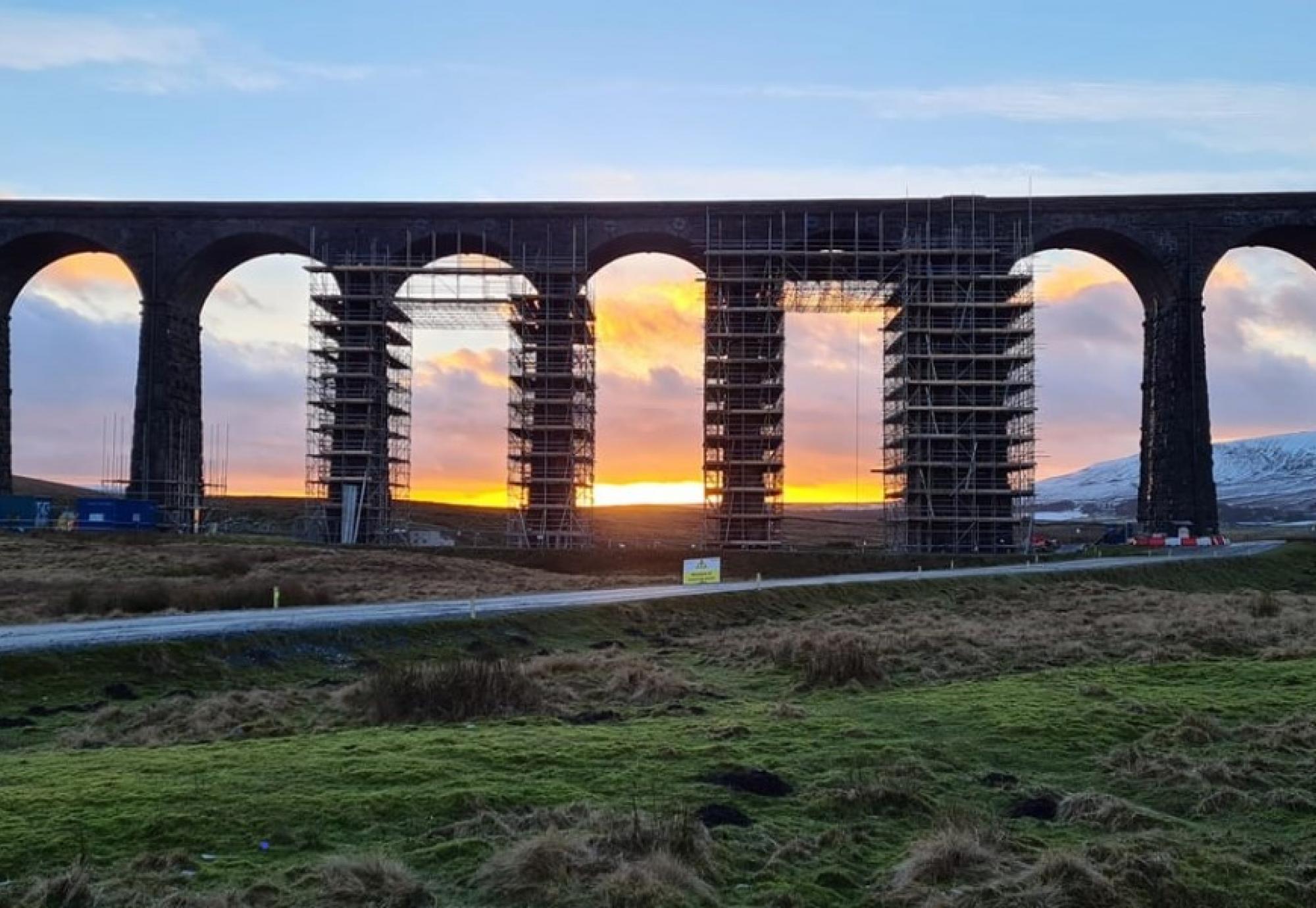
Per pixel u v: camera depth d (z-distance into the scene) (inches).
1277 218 3607.3
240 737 876.6
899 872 498.0
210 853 502.3
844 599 2228.1
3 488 3804.1
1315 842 560.1
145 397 3634.4
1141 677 994.1
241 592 1878.7
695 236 3720.5
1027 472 3661.4
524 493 3693.4
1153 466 3759.8
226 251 3848.4
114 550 2984.7
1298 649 1183.6
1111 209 3641.7
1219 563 3029.0
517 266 3718.0
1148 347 3855.8
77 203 3683.6
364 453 3622.0
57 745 861.8
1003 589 2442.2
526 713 931.3
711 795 599.8
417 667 1003.3
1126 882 490.6
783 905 463.5
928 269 3656.5
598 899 455.2
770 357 3641.7
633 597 1964.8
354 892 454.3
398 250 3735.2
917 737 749.3
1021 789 635.5
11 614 1672.0
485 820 544.1
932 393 3649.1
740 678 1175.6
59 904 442.3
